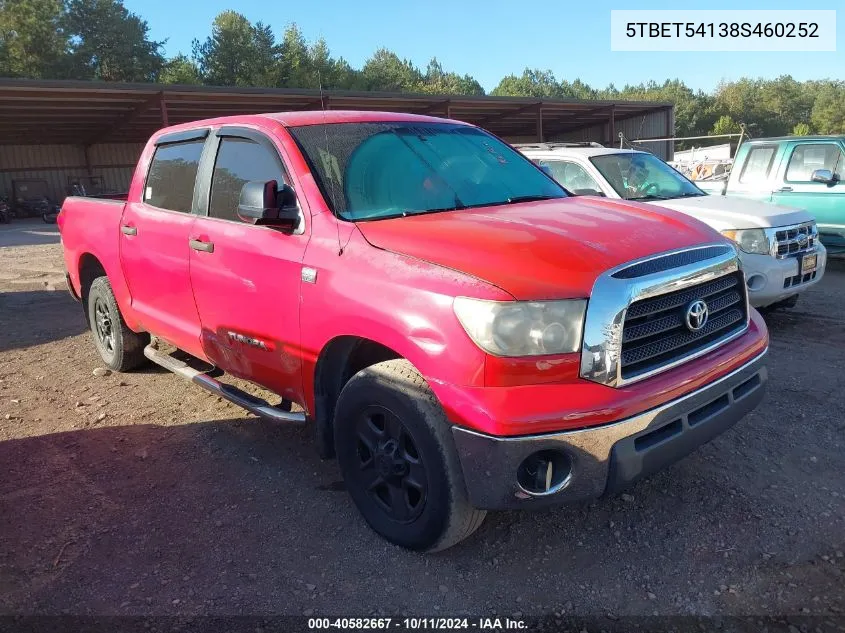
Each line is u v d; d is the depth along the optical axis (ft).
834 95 359.46
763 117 370.32
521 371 8.29
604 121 123.54
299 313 10.82
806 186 30.96
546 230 9.81
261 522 11.06
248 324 12.10
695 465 12.36
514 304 8.29
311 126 12.32
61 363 20.03
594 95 446.60
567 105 102.94
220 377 17.79
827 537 10.10
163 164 15.23
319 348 10.55
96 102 81.46
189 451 13.75
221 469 12.94
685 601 8.87
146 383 17.88
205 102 82.17
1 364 20.17
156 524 11.07
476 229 9.86
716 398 9.67
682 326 9.46
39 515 11.44
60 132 105.09
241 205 11.12
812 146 31.04
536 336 8.28
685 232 10.30
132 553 10.28
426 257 9.27
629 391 8.63
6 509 11.66
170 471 12.92
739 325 10.77
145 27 169.07
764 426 13.87
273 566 9.88
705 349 9.78
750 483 11.69
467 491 8.77
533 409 8.25
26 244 58.18
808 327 21.26
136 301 16.46
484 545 10.25
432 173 12.27
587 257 8.89
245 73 167.43
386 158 12.11
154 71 170.81
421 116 14.21
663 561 9.71
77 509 11.61
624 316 8.54
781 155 32.07
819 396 15.33
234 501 11.75
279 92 79.82
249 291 11.89
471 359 8.38
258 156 12.39
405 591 9.27
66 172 115.96
